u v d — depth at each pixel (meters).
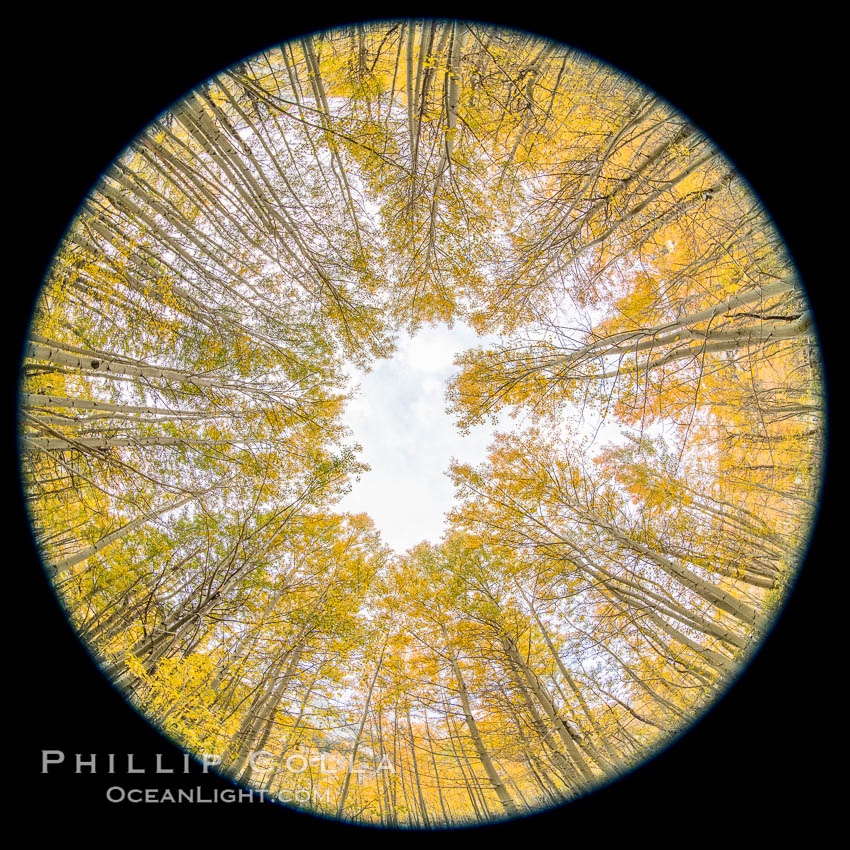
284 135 8.93
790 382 6.16
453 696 8.03
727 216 6.43
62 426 5.99
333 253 9.82
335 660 7.25
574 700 7.63
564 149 8.70
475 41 7.83
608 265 8.70
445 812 8.43
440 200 9.20
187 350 8.59
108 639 6.10
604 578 7.70
